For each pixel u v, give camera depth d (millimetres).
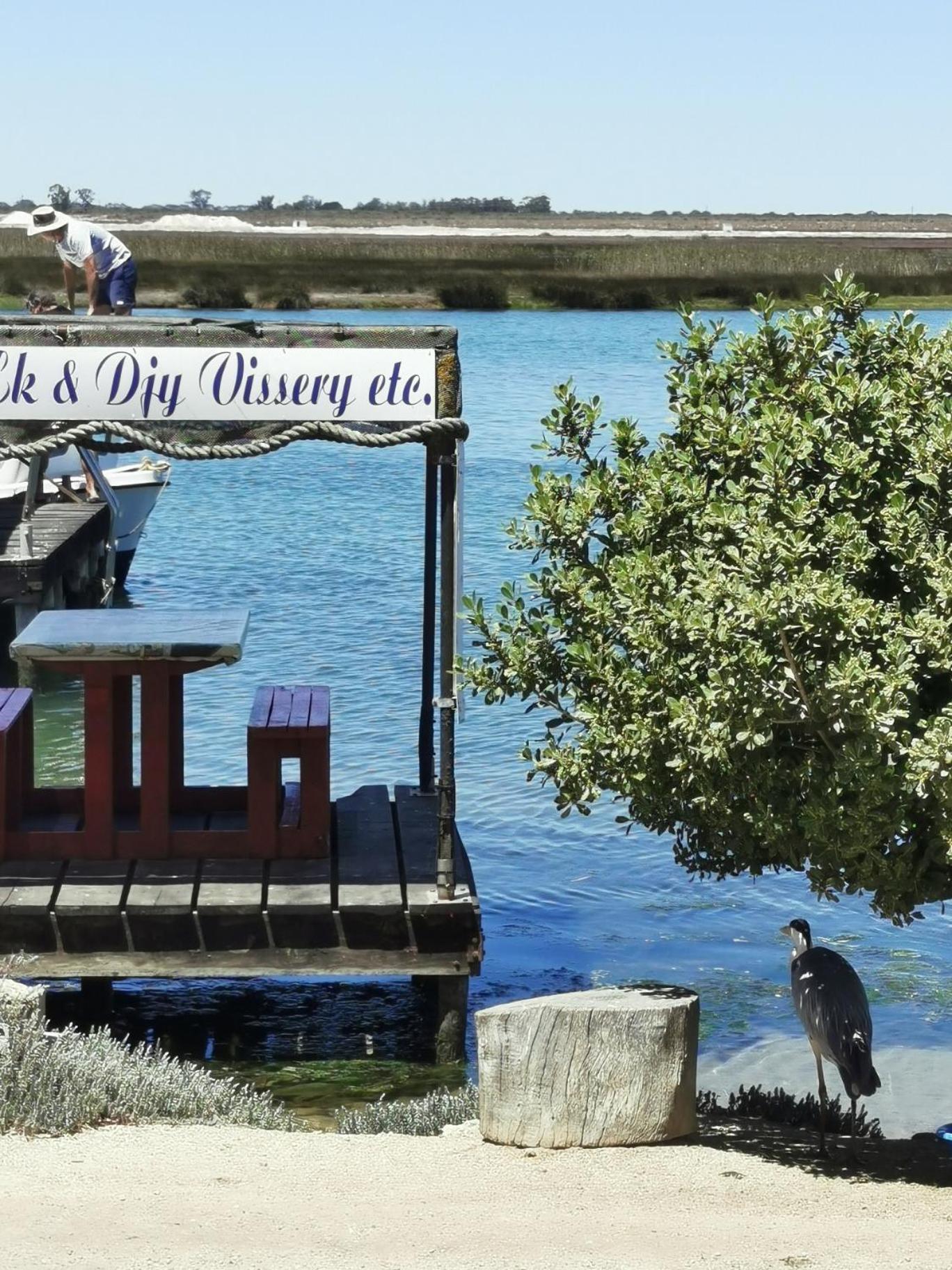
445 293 160875
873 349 13344
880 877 12109
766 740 11531
